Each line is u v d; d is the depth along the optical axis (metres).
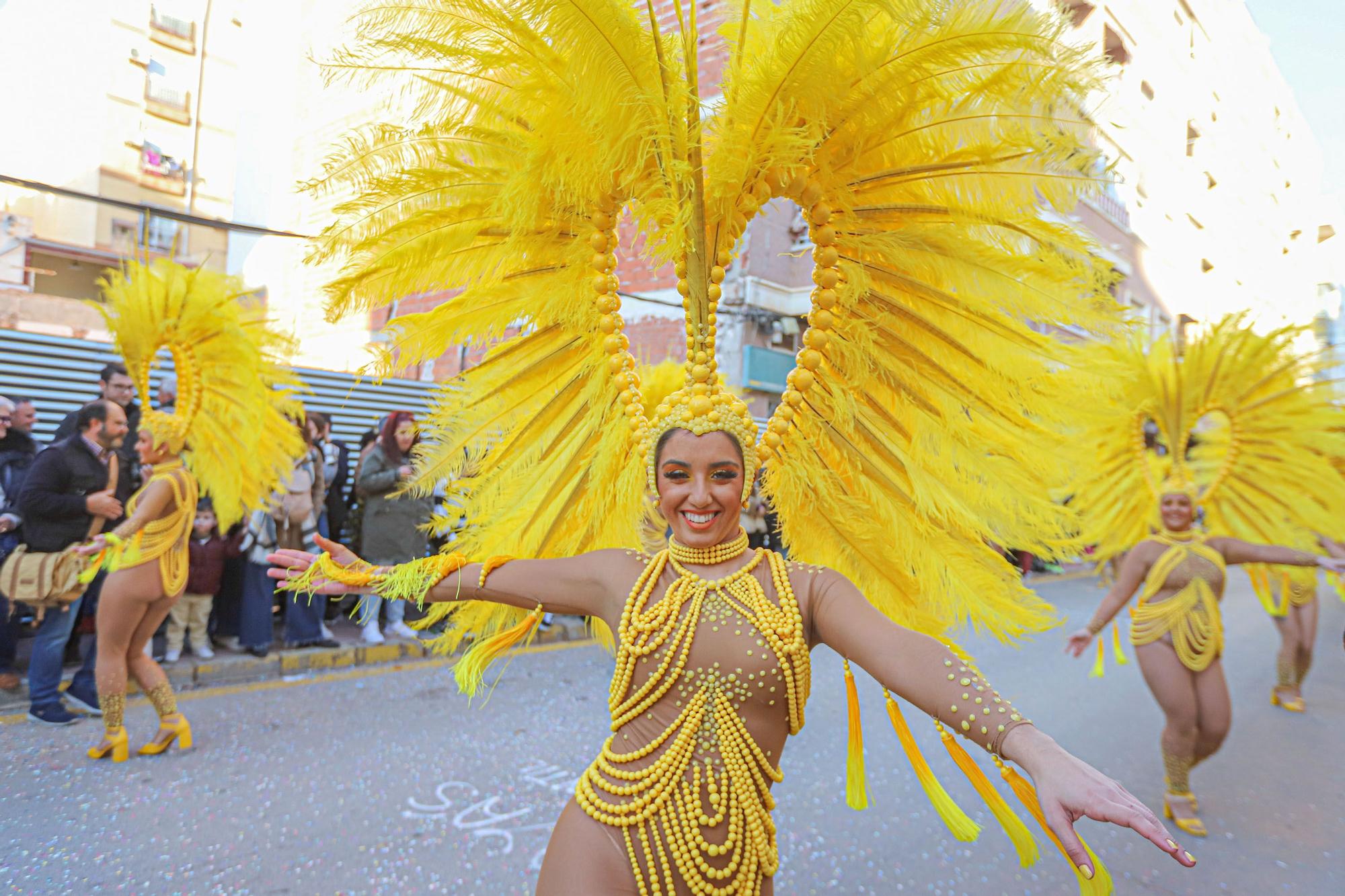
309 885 3.04
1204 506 4.98
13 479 5.39
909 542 1.86
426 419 2.14
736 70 1.74
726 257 1.77
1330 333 4.72
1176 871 3.44
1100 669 4.24
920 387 1.88
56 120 19.25
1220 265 23.20
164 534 4.22
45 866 3.11
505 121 1.92
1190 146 21.89
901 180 1.82
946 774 4.45
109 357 7.25
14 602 5.00
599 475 1.97
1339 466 4.73
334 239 1.96
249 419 4.79
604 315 1.96
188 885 3.00
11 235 16.25
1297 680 6.15
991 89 1.69
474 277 2.01
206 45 20.59
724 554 1.71
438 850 3.34
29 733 4.53
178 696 5.36
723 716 1.60
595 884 1.56
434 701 5.39
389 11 1.85
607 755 1.67
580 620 8.04
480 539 2.08
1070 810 1.18
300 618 6.31
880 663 1.52
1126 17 17.36
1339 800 4.22
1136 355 4.46
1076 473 1.95
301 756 4.34
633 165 1.77
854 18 1.56
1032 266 1.77
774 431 1.86
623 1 1.62
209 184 20.61
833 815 3.84
